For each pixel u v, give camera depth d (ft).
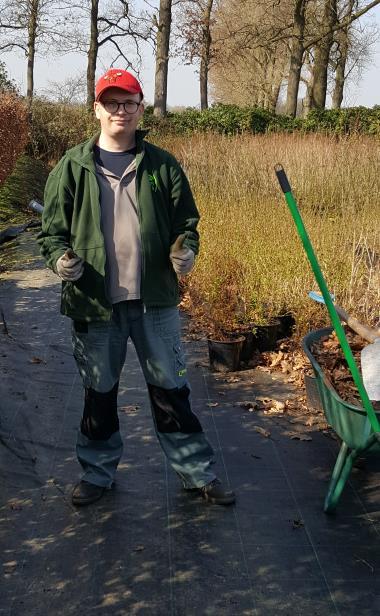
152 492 11.80
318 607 9.15
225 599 9.25
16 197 47.32
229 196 35.35
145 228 10.43
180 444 11.39
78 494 11.34
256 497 11.79
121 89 9.97
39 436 13.83
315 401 15.61
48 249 10.55
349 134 53.21
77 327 10.89
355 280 20.65
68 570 9.76
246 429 14.56
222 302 20.16
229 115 79.56
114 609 9.02
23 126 62.08
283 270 22.06
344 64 103.86
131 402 15.67
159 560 10.02
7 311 22.70
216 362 18.07
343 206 34.17
